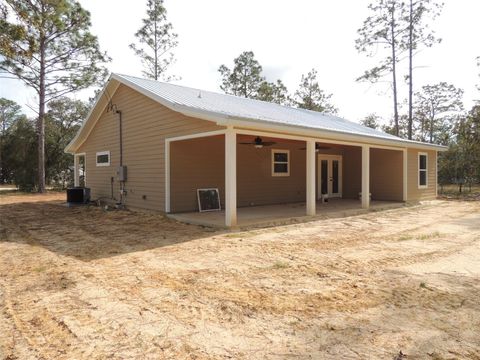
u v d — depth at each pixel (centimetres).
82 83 1914
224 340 260
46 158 2447
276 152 1266
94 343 257
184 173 979
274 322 290
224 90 3042
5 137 2745
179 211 966
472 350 243
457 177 1945
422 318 296
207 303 333
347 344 252
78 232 728
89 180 1403
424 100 2914
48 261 496
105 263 482
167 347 250
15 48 1099
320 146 1377
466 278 406
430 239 639
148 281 401
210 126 788
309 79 2994
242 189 1155
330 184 1477
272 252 537
